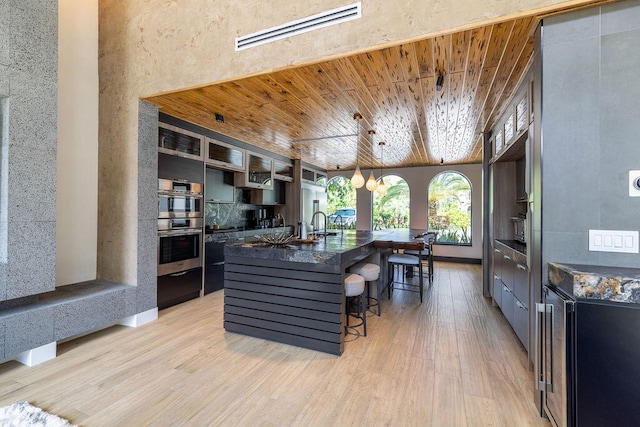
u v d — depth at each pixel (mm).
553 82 1699
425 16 2010
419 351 2605
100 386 2057
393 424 1704
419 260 4016
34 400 1893
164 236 3605
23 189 2316
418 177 7562
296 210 6664
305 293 2682
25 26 2344
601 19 1612
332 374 2234
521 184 3699
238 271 2977
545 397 1680
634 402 1275
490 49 2166
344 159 6660
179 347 2676
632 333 1276
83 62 3258
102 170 3355
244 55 2617
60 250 3090
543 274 1726
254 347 2686
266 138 4867
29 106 2357
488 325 3207
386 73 2564
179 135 3855
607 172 1606
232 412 1802
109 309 2885
